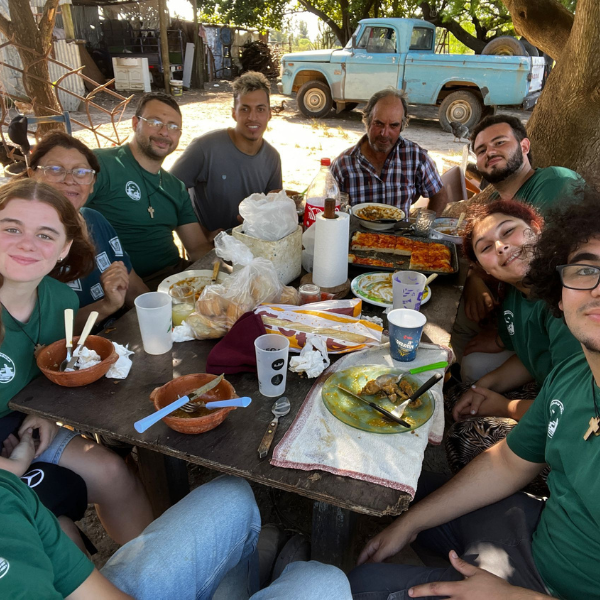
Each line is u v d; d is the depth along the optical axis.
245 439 1.30
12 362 1.48
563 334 1.58
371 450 1.25
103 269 2.22
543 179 2.45
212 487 1.31
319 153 8.21
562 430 1.24
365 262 2.34
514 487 1.45
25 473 1.45
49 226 1.40
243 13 17.44
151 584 1.10
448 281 2.28
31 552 0.87
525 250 1.59
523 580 1.26
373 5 15.27
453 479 1.50
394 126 3.35
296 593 1.11
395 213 3.00
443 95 10.55
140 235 2.88
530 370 1.96
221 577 1.28
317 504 1.30
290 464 1.20
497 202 1.90
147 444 1.28
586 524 1.15
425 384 1.40
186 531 1.18
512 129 2.55
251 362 1.54
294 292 1.94
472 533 1.43
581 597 1.18
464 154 4.63
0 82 5.39
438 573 1.28
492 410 1.93
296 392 1.48
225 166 3.38
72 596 0.98
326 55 10.69
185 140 8.98
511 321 1.96
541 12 4.05
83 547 1.47
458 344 2.73
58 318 1.64
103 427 1.32
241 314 1.72
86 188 2.20
